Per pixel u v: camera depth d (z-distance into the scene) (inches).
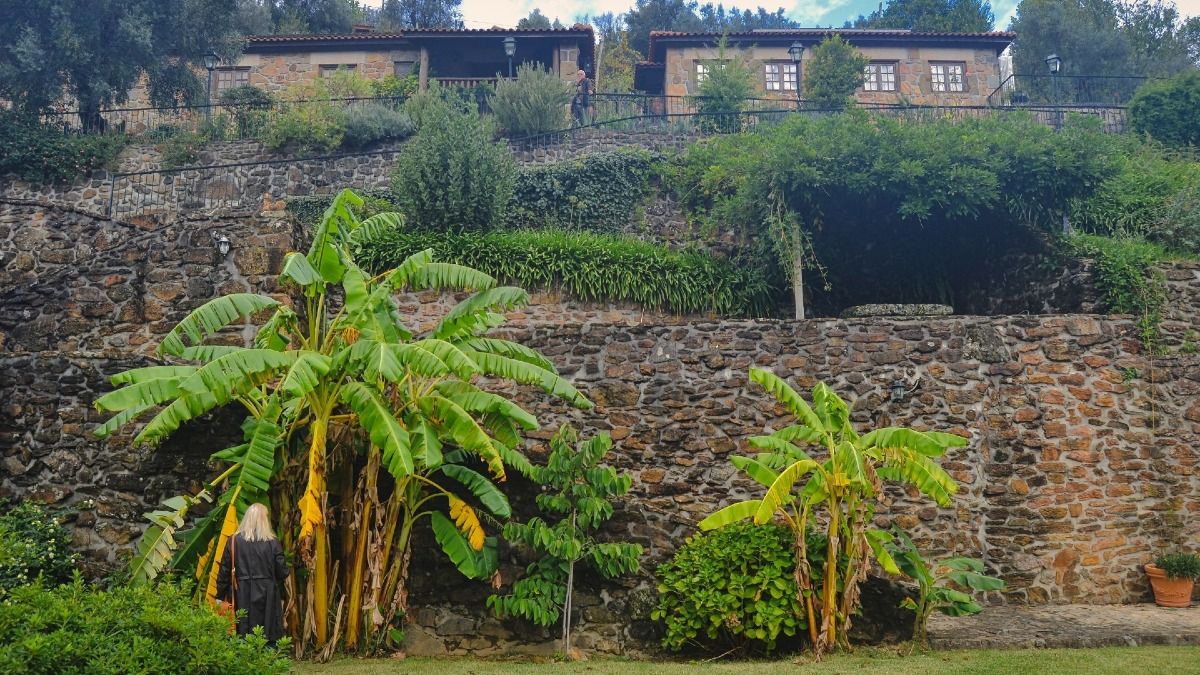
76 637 175.2
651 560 338.6
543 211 665.0
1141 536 406.3
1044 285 492.1
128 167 728.3
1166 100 784.3
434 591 324.2
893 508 400.8
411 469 268.8
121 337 426.9
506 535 318.0
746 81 852.6
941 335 418.3
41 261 535.5
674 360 422.6
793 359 418.9
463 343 324.5
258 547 264.2
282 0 1366.9
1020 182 516.4
